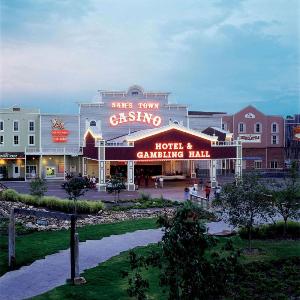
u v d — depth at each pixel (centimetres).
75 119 7962
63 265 2328
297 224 3034
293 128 8788
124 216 3894
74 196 4169
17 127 7900
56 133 7869
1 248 2652
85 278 2066
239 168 6656
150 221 3625
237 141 6644
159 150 6294
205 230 1141
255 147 8725
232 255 1238
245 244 2706
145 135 6231
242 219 2531
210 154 6519
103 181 5959
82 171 7856
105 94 8056
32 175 7775
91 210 4072
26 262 2389
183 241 1122
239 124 8681
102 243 2830
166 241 1130
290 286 1894
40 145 7825
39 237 2992
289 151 8762
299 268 2158
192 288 1109
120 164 7862
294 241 2800
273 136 8788
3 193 4853
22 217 3619
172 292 1127
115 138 7838
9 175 7844
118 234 3109
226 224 3334
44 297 1825
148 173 7981
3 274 2203
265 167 8738
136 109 8175
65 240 2902
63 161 7906
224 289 1163
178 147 6397
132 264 1193
